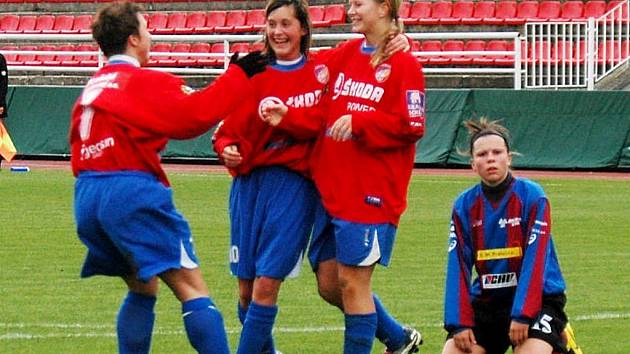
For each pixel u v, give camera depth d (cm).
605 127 4241
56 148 4791
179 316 1912
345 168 1454
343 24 5528
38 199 3519
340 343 1722
